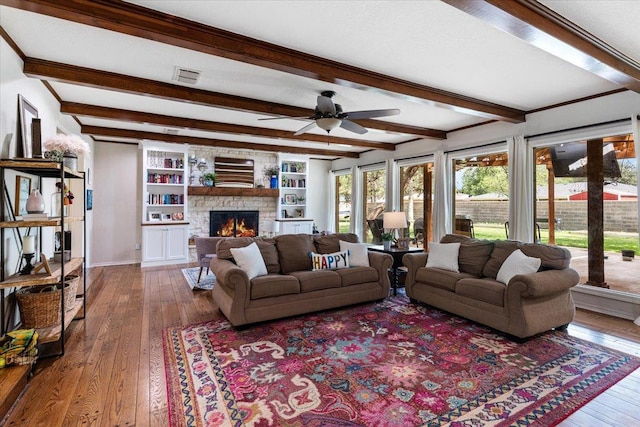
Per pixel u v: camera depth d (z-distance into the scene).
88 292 3.97
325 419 1.84
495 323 3.06
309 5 2.09
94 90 3.70
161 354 2.63
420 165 6.48
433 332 3.12
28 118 2.94
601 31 2.32
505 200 4.96
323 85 3.52
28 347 2.19
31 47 2.68
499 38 2.50
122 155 6.50
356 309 3.81
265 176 7.81
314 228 8.10
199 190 6.84
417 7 2.11
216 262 3.72
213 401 2.01
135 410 1.91
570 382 2.23
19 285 2.36
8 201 2.59
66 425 1.77
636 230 3.59
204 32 2.35
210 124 5.09
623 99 3.56
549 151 4.36
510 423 1.81
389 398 2.05
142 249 6.18
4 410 1.82
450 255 3.95
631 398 2.06
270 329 3.18
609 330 3.20
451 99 3.70
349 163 8.28
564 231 4.21
